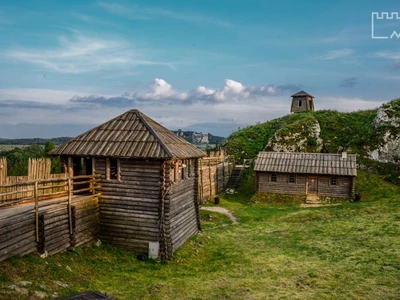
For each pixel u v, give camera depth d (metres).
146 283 14.85
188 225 22.22
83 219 17.53
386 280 15.12
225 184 47.19
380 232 23.39
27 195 17.11
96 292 10.73
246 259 19.28
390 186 40.81
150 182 18.36
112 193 19.00
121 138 19.64
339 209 33.00
